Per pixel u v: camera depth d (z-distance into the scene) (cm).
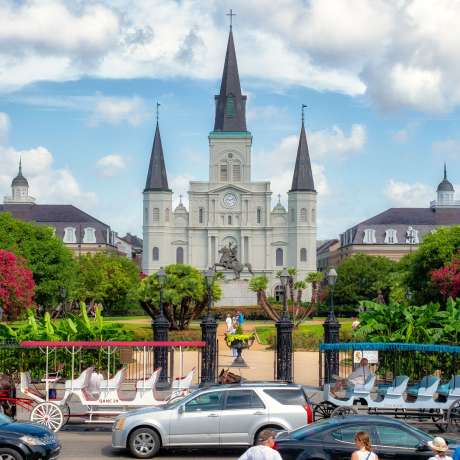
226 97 13325
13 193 15312
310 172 12850
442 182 15975
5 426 1627
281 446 1497
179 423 1806
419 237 13575
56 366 2873
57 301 7812
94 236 13512
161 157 12900
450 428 2047
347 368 3117
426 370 2747
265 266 12838
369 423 1504
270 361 3959
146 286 5522
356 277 10575
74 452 1864
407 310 3152
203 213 12962
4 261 5225
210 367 2667
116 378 2161
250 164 13200
